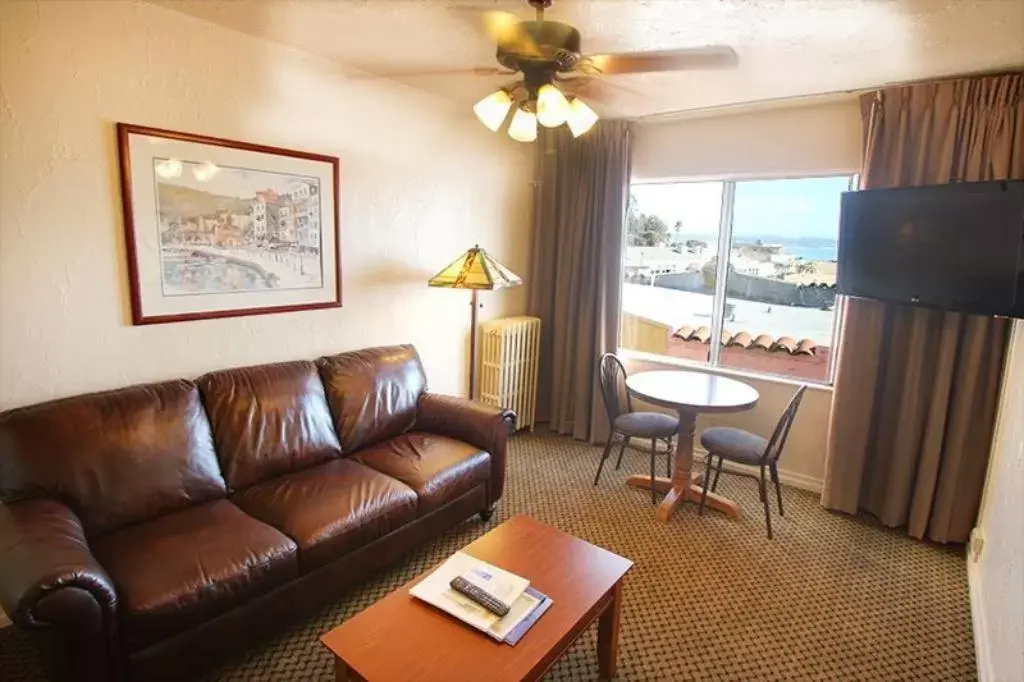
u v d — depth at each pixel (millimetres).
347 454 2797
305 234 2885
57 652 1509
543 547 1968
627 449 4094
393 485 2416
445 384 3883
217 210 2523
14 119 1957
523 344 4180
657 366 4117
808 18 2113
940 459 2902
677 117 3768
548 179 4285
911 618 2322
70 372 2184
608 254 4020
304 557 2008
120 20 2158
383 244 3309
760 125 3510
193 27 2361
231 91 2518
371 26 2389
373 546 2295
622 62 2084
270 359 2838
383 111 3186
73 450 1965
